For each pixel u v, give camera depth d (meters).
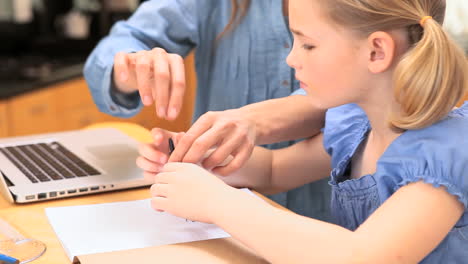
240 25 1.25
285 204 1.25
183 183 0.78
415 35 0.73
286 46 1.23
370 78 0.76
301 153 1.10
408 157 0.72
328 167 1.10
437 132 0.73
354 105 1.01
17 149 1.20
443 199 0.68
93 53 1.14
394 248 0.65
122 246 0.76
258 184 1.05
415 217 0.67
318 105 0.80
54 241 0.80
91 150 1.18
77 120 2.69
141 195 0.98
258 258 0.74
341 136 0.99
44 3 3.11
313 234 0.67
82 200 0.96
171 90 0.92
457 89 0.71
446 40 0.70
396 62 0.74
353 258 0.64
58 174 1.03
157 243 0.77
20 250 0.76
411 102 0.72
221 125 0.88
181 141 0.89
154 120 2.45
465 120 0.75
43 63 2.79
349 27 0.73
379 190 0.76
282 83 1.25
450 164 0.70
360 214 0.87
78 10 3.21
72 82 2.64
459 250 0.76
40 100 2.46
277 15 1.22
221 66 1.29
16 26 2.96
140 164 0.94
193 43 1.30
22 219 0.87
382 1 0.71
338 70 0.75
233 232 0.71
